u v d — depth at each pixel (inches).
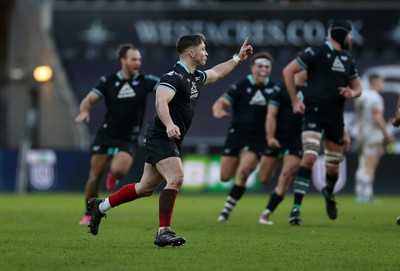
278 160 1792.6
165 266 1006.4
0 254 1115.3
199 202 2618.1
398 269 1005.2
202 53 1186.0
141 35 3668.8
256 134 1801.2
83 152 3319.4
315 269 1000.2
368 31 3607.3
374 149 2755.9
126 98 1707.7
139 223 1673.2
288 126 1744.6
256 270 987.3
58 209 2175.2
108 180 1759.4
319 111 1640.0
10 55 3917.3
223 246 1229.7
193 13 3646.7
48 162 3319.4
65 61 3730.3
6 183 3324.3
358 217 1926.7
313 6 3604.8
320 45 1646.2
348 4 3656.5
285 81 1635.1
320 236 1413.6
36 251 1151.0
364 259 1093.8
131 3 3799.2
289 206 2426.2
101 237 1358.3
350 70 1654.8
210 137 3602.4
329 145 1678.2
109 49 3690.9
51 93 3735.2
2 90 4101.9
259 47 3629.4
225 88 3604.8
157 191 3321.9
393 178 3250.5
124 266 1003.9
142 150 3253.0
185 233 1455.5
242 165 1786.4
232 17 3631.9
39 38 3794.3
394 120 1556.3
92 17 3688.5
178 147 1195.9
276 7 3617.1
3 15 4079.7
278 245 1253.7
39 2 3843.5
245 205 2454.5
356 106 2778.1
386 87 3582.7
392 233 1481.3
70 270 973.2
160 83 1154.7
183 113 1176.8
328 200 1759.4
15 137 3939.5
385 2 3838.6
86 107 1716.3
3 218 1817.2
